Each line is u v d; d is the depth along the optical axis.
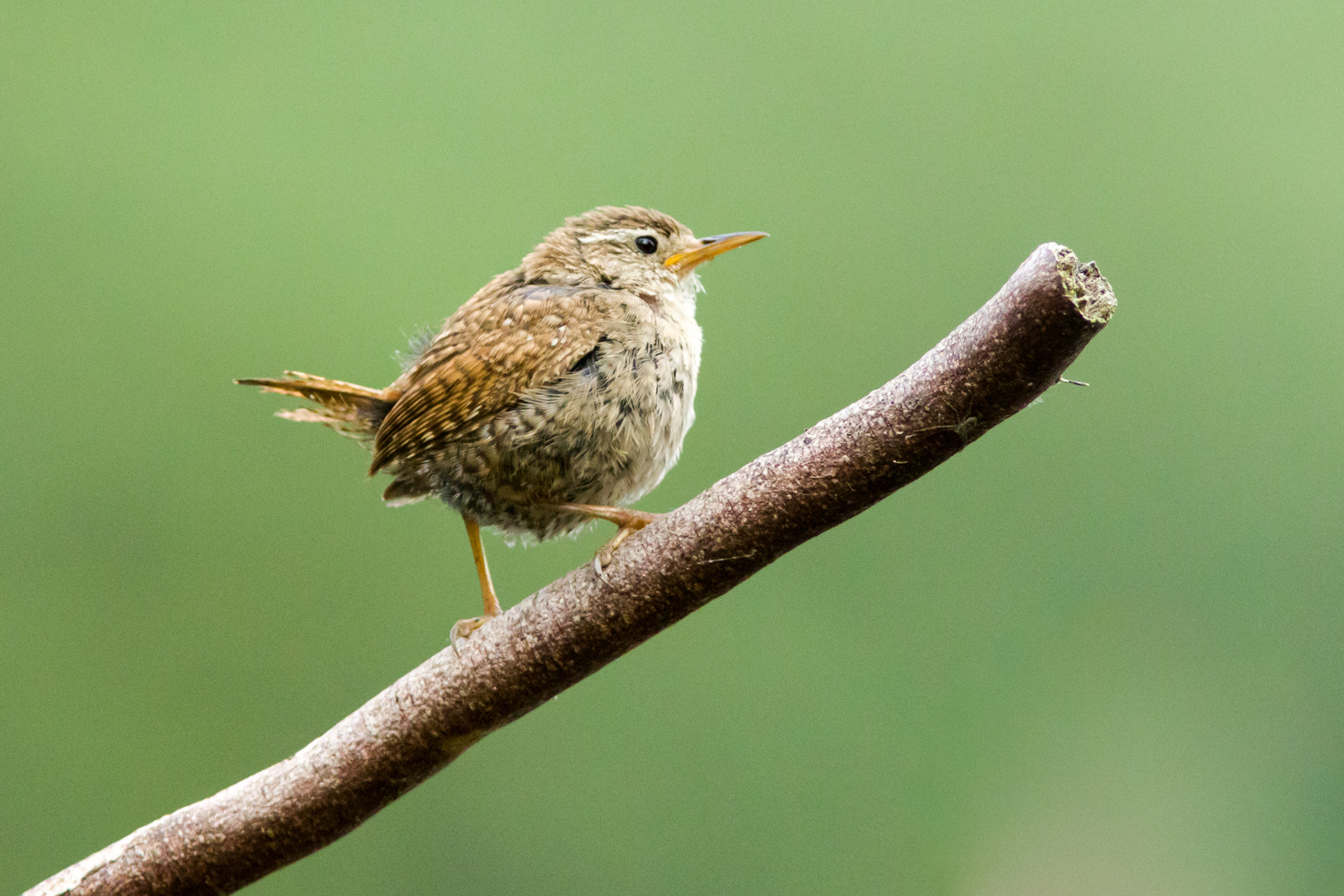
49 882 3.76
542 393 3.79
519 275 3.82
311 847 3.76
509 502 3.80
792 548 3.76
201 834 3.76
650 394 3.80
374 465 3.80
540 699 3.76
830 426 3.75
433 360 3.80
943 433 3.74
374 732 3.76
